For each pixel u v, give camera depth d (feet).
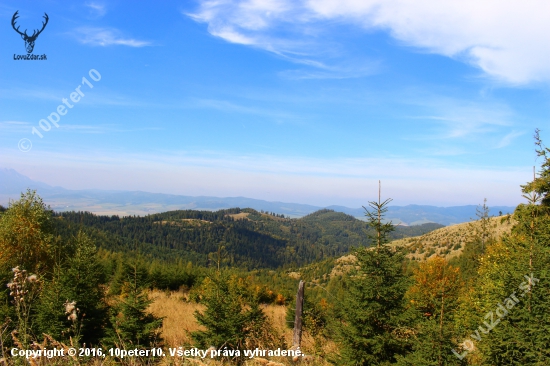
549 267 21.59
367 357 25.09
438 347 21.72
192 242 618.44
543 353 19.89
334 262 284.20
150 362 21.70
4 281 33.55
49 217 77.82
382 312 26.48
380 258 27.14
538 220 24.45
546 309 20.65
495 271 27.58
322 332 35.19
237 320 33.24
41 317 28.63
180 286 139.95
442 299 23.04
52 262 66.59
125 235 553.64
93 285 35.35
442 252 180.24
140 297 35.60
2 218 71.72
